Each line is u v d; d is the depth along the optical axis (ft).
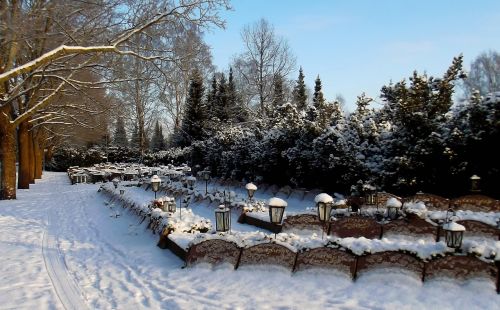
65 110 90.84
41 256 30.30
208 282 22.80
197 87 139.95
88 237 37.22
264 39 115.96
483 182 40.55
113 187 70.38
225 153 74.84
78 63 63.36
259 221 37.99
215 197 49.73
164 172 101.09
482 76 158.30
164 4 52.08
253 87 129.90
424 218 29.40
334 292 20.29
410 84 45.06
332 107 57.36
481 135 39.83
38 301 21.12
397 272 20.90
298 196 53.31
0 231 39.29
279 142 58.65
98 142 180.34
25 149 85.87
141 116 137.49
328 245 22.77
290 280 22.07
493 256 19.63
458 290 19.42
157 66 53.26
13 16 43.98
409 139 44.96
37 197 69.82
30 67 41.34
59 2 46.98
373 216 33.09
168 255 29.12
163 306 20.03
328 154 49.88
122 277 24.99
